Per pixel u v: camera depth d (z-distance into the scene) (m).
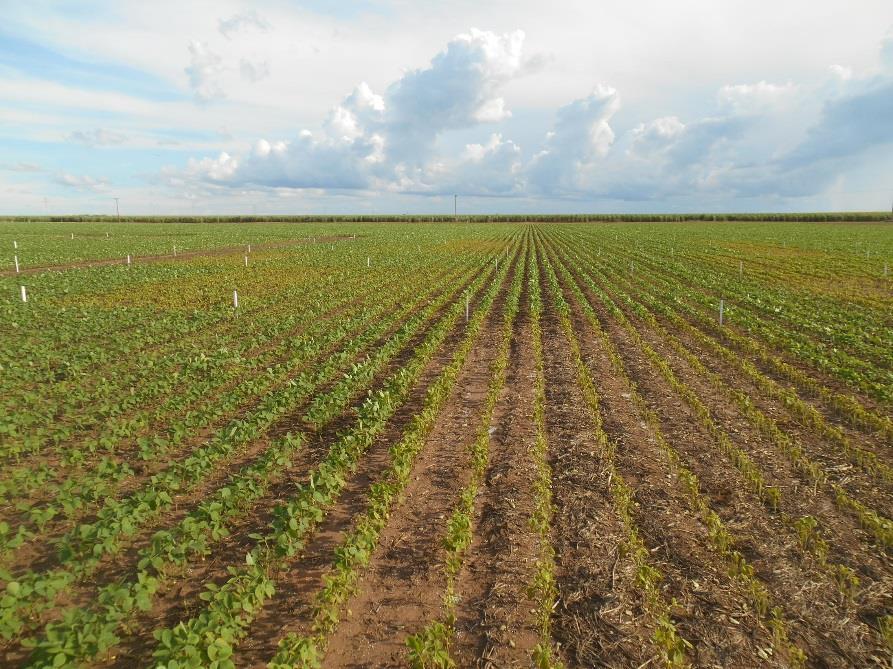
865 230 86.88
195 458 8.78
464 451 9.91
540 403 12.09
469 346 17.31
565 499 8.24
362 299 25.89
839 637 5.60
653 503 8.12
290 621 5.89
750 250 50.41
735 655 5.39
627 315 22.14
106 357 15.02
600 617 5.92
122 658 5.37
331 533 7.50
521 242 65.12
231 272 33.91
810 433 10.55
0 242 57.25
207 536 7.34
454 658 5.39
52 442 10.25
